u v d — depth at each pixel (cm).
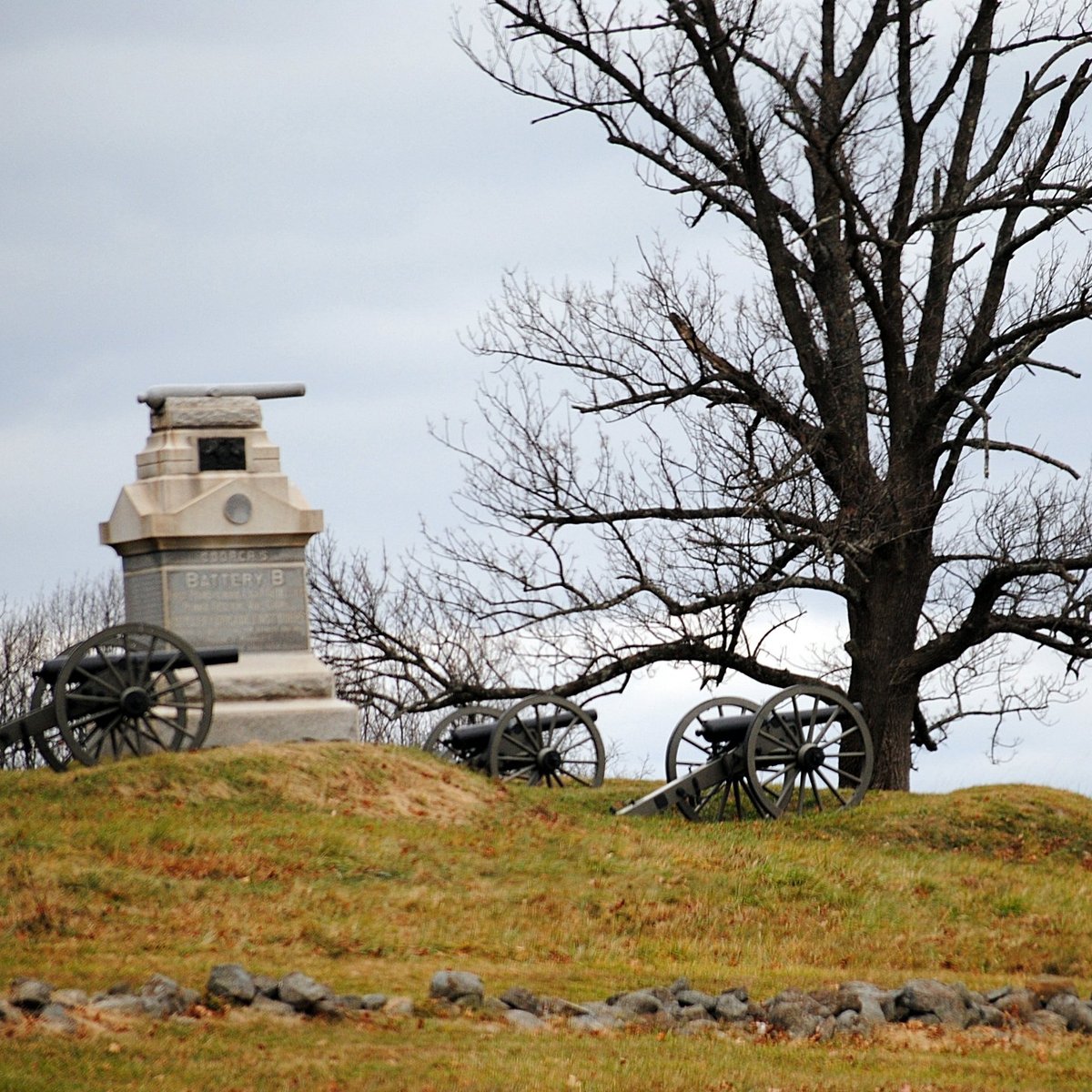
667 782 9525
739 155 11331
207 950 5766
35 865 6425
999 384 10750
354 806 8119
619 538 11125
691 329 11288
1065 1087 4791
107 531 9062
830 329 11488
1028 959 6881
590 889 7288
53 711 8106
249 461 8956
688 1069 4666
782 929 7131
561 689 11188
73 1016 4619
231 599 8819
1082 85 11112
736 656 11244
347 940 6059
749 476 10806
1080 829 9250
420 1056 4581
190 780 7981
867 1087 4647
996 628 11106
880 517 10856
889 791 10319
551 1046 4806
